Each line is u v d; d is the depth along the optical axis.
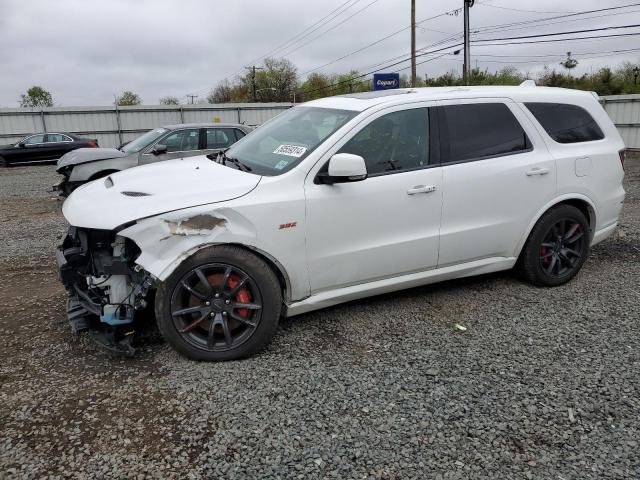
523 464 2.62
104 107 28.14
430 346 3.82
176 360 3.62
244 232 3.49
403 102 4.16
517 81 34.38
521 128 4.62
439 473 2.56
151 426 2.89
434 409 3.05
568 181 4.78
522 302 4.62
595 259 5.87
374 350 3.77
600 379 3.36
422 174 4.10
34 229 8.13
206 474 2.53
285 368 3.51
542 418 2.97
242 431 2.85
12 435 2.79
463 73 29.61
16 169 20.09
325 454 2.68
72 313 3.75
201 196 3.48
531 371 3.47
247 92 79.25
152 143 10.11
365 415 3.00
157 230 3.33
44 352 3.73
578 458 2.66
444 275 4.44
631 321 4.21
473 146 4.38
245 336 3.61
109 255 3.58
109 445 2.73
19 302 4.72
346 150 3.87
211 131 10.62
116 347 3.58
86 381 3.34
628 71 34.66
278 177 3.68
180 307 3.50
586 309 4.46
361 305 4.55
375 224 3.95
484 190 4.36
